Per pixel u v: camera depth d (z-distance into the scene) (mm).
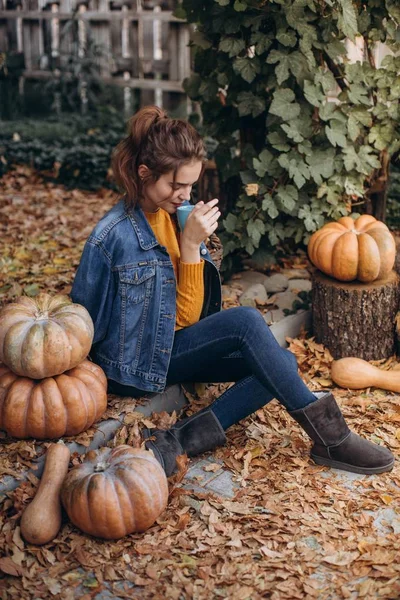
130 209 2902
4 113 9453
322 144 4355
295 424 3350
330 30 4094
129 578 2467
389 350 3922
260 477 2984
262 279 4613
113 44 8984
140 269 2910
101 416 3076
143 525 2607
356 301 3779
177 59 8453
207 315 3172
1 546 2543
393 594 2371
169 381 3135
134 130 2764
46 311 2941
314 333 4023
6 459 2844
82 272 2928
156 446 2949
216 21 4219
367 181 4730
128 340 2990
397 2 4207
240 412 3105
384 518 2754
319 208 4379
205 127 4742
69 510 2588
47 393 2834
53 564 2512
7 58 9531
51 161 7109
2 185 6914
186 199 2836
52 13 9328
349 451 2975
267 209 4305
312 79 4191
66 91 9172
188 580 2441
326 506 2818
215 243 3504
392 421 3377
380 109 4355
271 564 2512
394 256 3826
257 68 4223
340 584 2430
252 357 2900
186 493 2855
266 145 4543
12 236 5480
